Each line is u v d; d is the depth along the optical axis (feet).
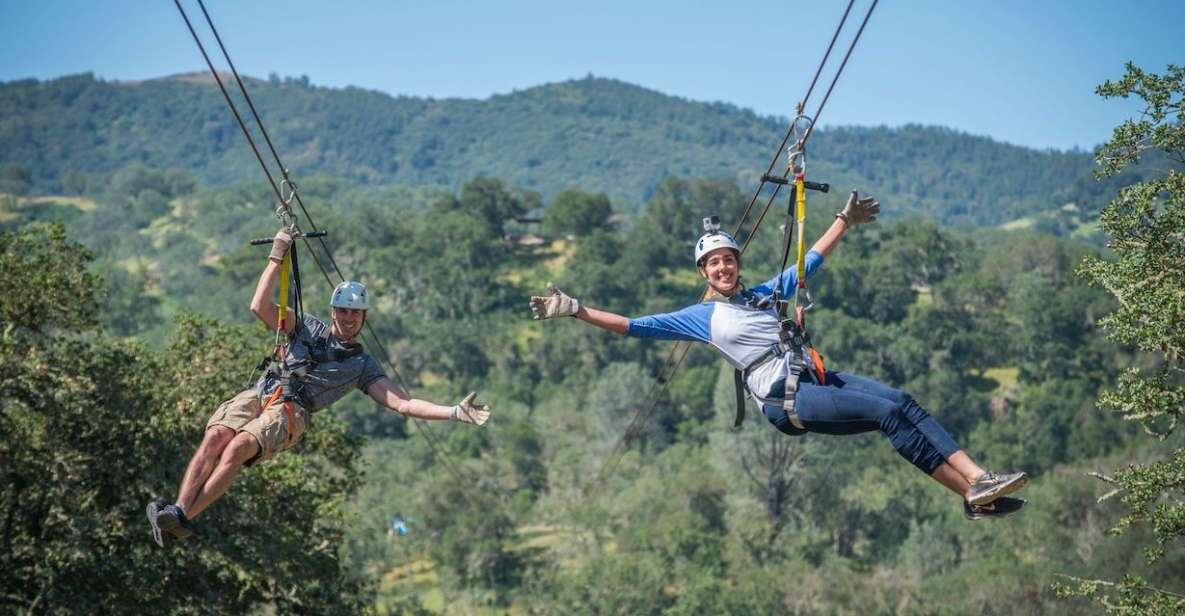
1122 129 39.73
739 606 221.66
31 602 66.23
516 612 274.77
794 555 279.28
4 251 72.13
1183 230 38.96
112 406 69.97
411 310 645.92
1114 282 41.39
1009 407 476.95
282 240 28.43
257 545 71.67
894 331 537.65
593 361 553.64
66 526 67.36
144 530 66.80
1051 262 650.84
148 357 79.77
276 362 27.94
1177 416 40.27
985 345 524.11
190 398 76.38
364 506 320.29
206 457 26.84
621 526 323.16
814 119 27.53
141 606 66.23
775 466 312.50
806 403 24.17
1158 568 137.59
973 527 259.39
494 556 304.71
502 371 560.61
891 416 23.59
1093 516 223.92
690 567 260.01
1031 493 254.88
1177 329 39.09
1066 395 467.93
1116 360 497.46
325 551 81.71
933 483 325.42
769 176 27.66
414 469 395.34
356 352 28.22
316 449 88.02
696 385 467.93
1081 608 165.37
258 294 28.17
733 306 25.72
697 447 409.90
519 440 413.80
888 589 223.51
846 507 303.89
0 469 65.77
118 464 68.13
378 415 473.67
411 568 318.86
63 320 73.36
